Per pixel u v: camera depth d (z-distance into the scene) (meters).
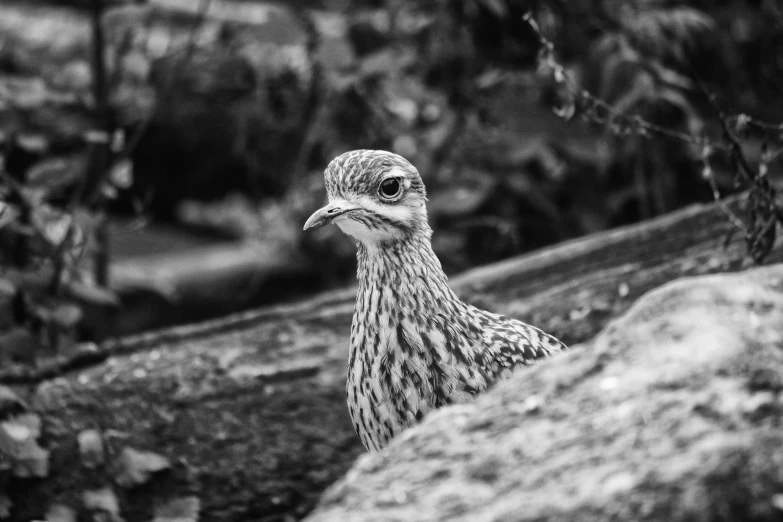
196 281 11.98
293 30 9.22
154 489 6.68
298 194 9.90
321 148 10.16
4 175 7.75
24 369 7.00
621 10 8.70
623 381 3.73
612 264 7.29
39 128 8.89
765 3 9.34
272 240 10.46
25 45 12.29
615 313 7.02
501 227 9.25
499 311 7.21
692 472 3.27
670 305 3.98
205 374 7.07
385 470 3.77
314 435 6.93
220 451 6.81
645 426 3.53
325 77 9.63
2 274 7.60
